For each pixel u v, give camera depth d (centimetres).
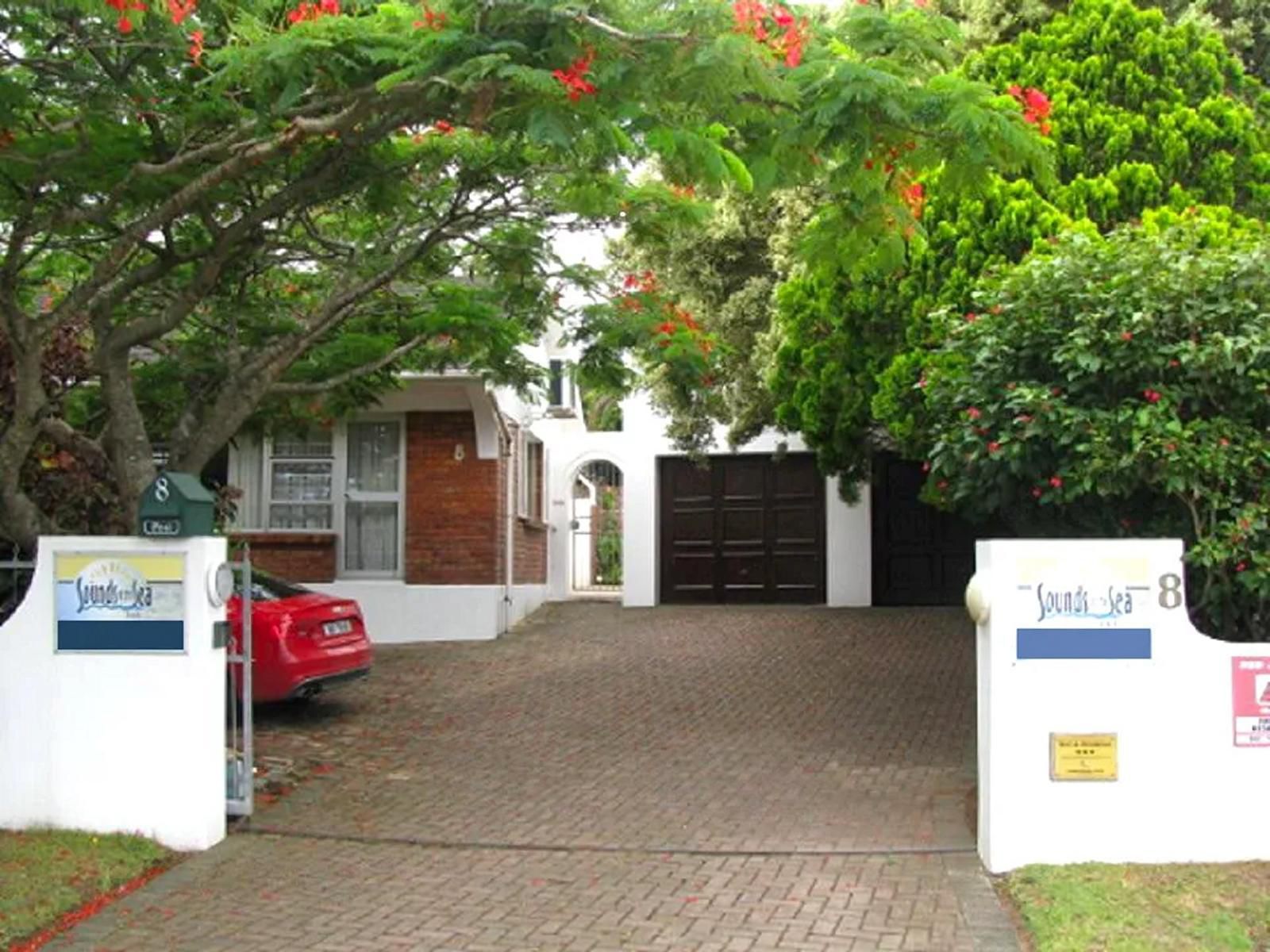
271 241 975
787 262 1373
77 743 756
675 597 1952
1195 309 740
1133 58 1106
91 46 788
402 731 1077
